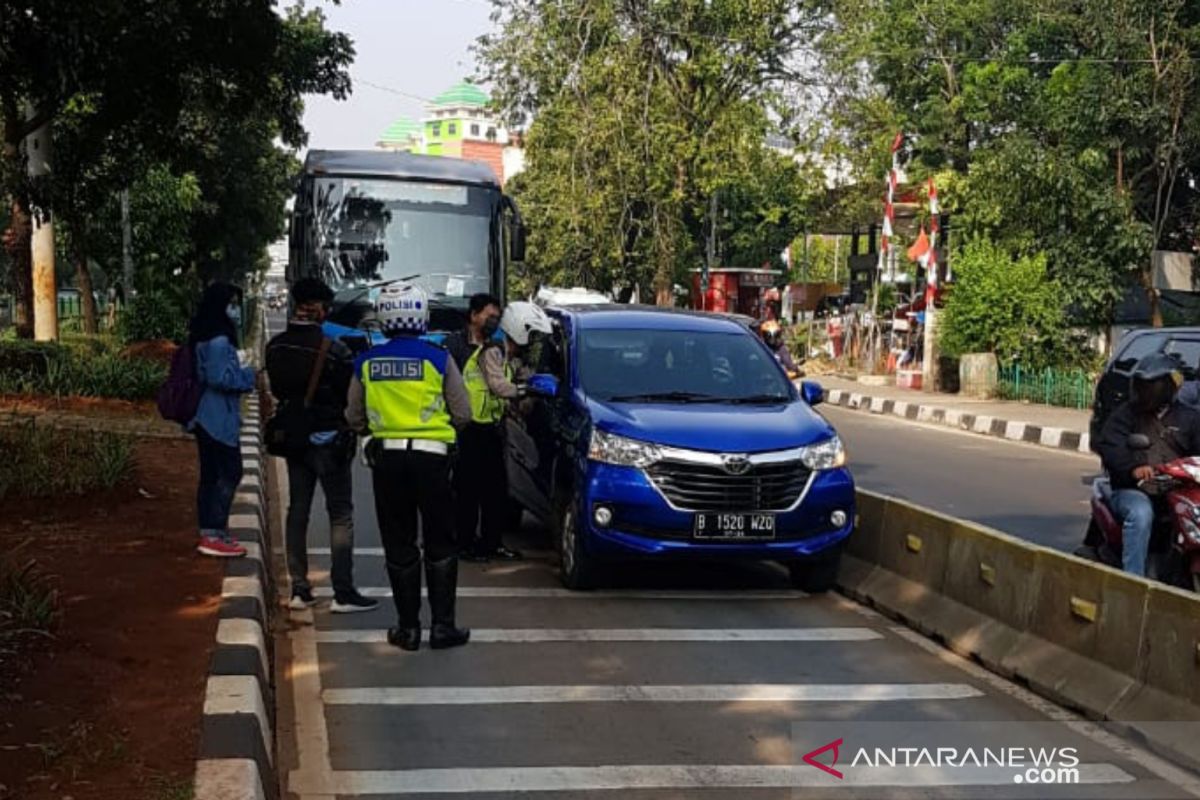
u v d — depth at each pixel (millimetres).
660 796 4387
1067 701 5457
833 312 38562
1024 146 23109
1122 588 5348
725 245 49938
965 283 22922
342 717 5242
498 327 8844
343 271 15062
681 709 5387
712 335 8758
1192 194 26281
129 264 26172
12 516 8102
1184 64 22984
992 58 32281
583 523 7371
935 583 6918
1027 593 6023
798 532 7402
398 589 6316
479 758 4750
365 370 6281
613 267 34875
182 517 8391
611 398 8055
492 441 8570
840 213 40562
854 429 18734
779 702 5512
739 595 7734
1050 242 23406
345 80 15883
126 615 5855
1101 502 7051
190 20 13109
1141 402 6520
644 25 31781
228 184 33125
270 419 7051
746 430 7508
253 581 6539
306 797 4352
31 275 18781
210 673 4848
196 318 7234
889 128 33344
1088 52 26109
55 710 4512
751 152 32812
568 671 5961
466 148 141875
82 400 14750
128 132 15336
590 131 31297
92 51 11719
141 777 3891
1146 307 27938
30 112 15336
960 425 19156
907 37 34094
